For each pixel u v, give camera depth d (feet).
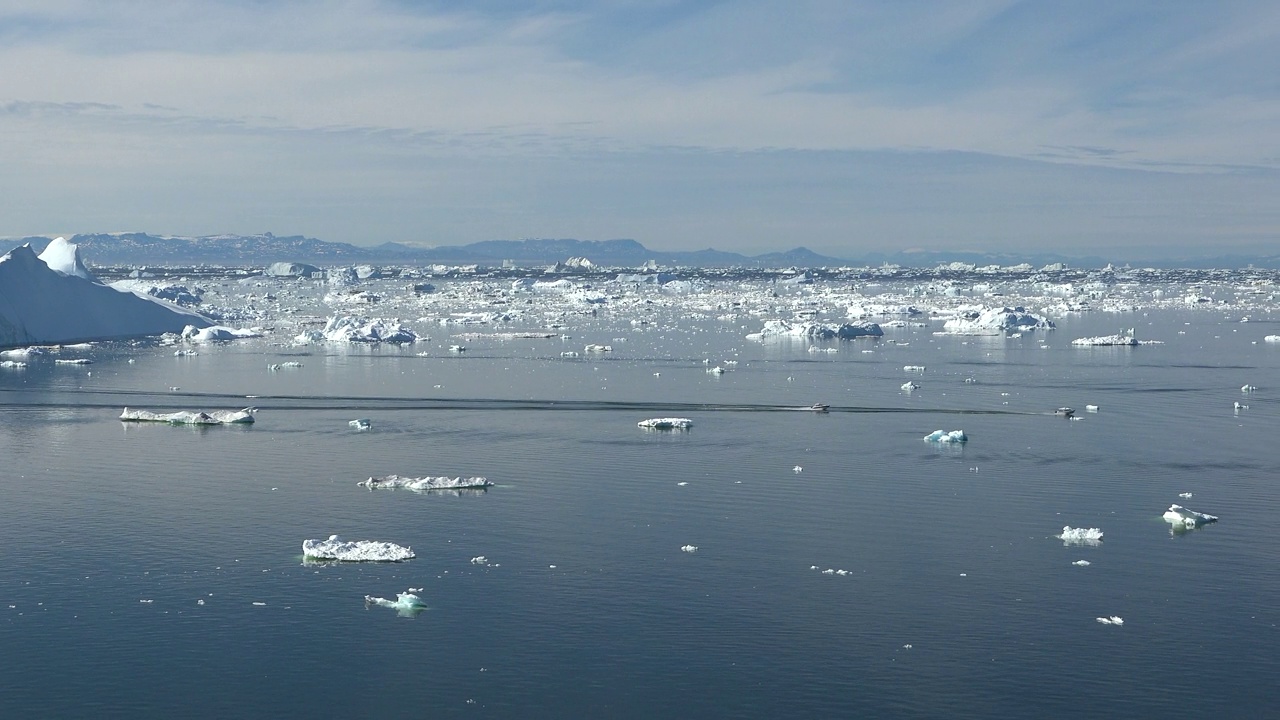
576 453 319.88
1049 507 260.62
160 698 163.63
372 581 208.13
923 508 258.57
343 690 165.99
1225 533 239.50
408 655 177.06
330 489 275.18
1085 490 276.21
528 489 275.59
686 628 187.42
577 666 173.68
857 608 195.83
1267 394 440.04
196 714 159.33
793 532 239.09
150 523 244.42
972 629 187.52
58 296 655.35
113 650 178.60
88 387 455.22
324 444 333.42
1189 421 376.68
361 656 176.65
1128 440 341.41
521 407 406.82
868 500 265.34
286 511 254.47
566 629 186.80
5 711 159.84
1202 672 172.35
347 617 191.42
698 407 407.03
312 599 199.11
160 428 360.28
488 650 178.91
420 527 241.96
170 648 179.32
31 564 217.15
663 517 250.16
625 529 240.73
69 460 307.99
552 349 629.51
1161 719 158.92
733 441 338.75
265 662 174.70
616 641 182.39
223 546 228.43
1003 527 243.60
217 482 282.36
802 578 210.38
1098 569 216.13
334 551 221.66
